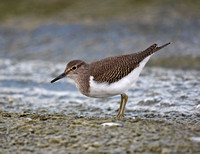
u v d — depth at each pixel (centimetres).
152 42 2434
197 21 2616
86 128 1096
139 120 1219
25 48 2616
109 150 916
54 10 3078
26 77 2073
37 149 956
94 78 1280
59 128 1106
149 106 1475
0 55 2550
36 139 1023
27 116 1304
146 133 1020
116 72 1267
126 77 1286
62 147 959
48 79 2031
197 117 1272
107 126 1108
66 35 2675
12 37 2766
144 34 2534
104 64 1296
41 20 2942
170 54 2331
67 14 2959
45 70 2206
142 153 888
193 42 2430
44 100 1691
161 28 2581
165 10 2792
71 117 1308
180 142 934
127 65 1287
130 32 2577
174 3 2873
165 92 1628
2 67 2292
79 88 1344
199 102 1452
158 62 2264
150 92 1656
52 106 1572
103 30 2647
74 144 970
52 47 2578
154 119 1260
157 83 1806
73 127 1112
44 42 2652
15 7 3194
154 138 973
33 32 2792
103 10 2920
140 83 1836
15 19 3008
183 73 2016
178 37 2481
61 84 1953
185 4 2855
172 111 1369
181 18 2666
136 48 2391
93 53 2420
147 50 1350
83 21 2795
